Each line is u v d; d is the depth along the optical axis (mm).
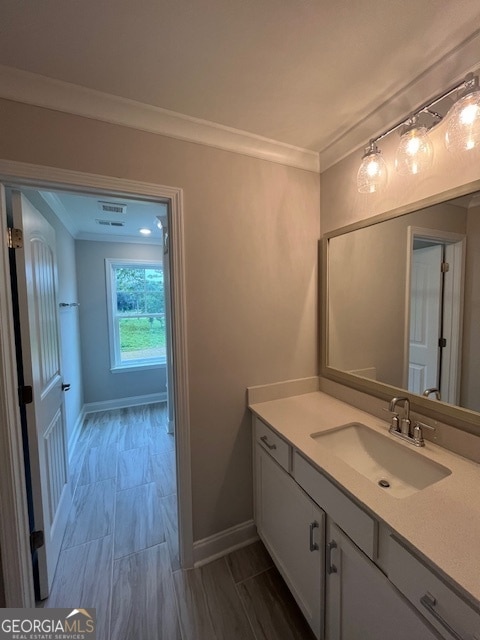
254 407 1560
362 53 987
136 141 1271
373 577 818
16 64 1010
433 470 1038
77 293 3523
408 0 812
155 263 3994
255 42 938
